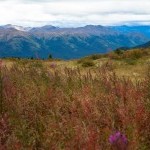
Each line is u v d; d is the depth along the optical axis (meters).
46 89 9.60
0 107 7.85
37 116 7.56
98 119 7.12
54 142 6.27
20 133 6.62
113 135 4.20
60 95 9.02
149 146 6.26
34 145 6.48
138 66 25.38
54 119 7.20
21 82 10.65
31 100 8.61
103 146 5.92
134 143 5.84
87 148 5.67
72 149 5.87
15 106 7.90
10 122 7.09
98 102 8.13
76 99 8.36
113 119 6.95
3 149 6.15
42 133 6.79
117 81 10.06
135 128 6.36
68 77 10.72
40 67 12.63
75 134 6.24
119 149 4.11
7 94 8.84
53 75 11.22
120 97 8.48
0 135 6.73
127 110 7.18
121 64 27.97
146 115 6.79
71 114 7.59
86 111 7.43
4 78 10.09
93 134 6.07
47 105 8.28
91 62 29.66
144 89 8.63
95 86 9.86
